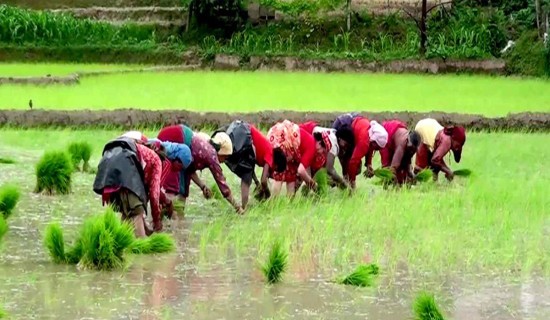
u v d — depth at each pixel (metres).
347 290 12.89
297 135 18.59
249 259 14.42
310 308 12.02
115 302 12.04
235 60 53.66
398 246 15.38
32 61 54.44
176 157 16.78
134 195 15.16
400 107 33.66
